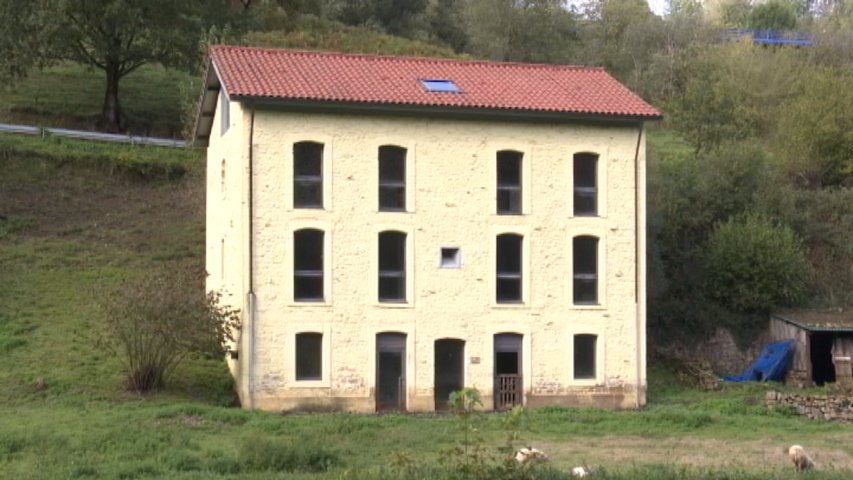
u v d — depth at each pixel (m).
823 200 51.06
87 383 32.16
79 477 21.09
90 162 48.88
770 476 20.64
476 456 17.67
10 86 55.47
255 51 35.75
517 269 35.03
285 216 33.00
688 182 46.91
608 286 35.47
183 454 23.33
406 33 85.94
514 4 82.62
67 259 41.78
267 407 32.47
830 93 56.72
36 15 51.81
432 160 34.28
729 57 73.94
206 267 41.56
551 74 37.81
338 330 33.28
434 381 33.97
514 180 35.12
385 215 33.84
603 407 34.97
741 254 43.03
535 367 34.75
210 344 32.16
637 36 85.12
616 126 35.69
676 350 42.69
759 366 41.19
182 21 54.84
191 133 49.69
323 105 33.03
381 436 27.17
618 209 35.66
